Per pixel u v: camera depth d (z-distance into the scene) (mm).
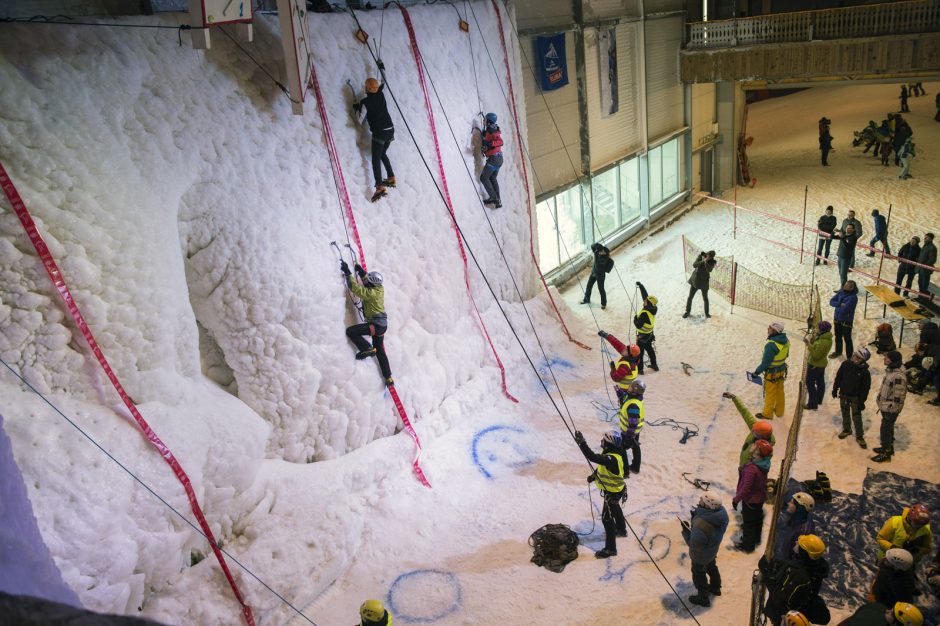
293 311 10062
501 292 14742
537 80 16609
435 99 12461
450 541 10086
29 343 7551
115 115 8117
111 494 7727
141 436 8242
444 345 12812
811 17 19359
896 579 7492
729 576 9086
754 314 16141
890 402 10648
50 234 7582
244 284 9555
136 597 7969
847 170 25500
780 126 33719
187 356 9234
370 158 11289
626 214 21250
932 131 28781
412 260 12211
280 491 9781
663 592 8938
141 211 8344
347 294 10914
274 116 9875
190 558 8734
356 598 9203
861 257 18641
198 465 8750
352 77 10945
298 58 9062
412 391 11969
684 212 23469
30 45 7480
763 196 24031
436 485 11102
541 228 17750
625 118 20172
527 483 11172
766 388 12055
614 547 9531
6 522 2672
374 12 11383
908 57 18094
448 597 9133
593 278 16828
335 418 10648
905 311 14031
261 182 9695
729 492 10641
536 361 14562
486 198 14102
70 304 7727
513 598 9047
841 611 8516
